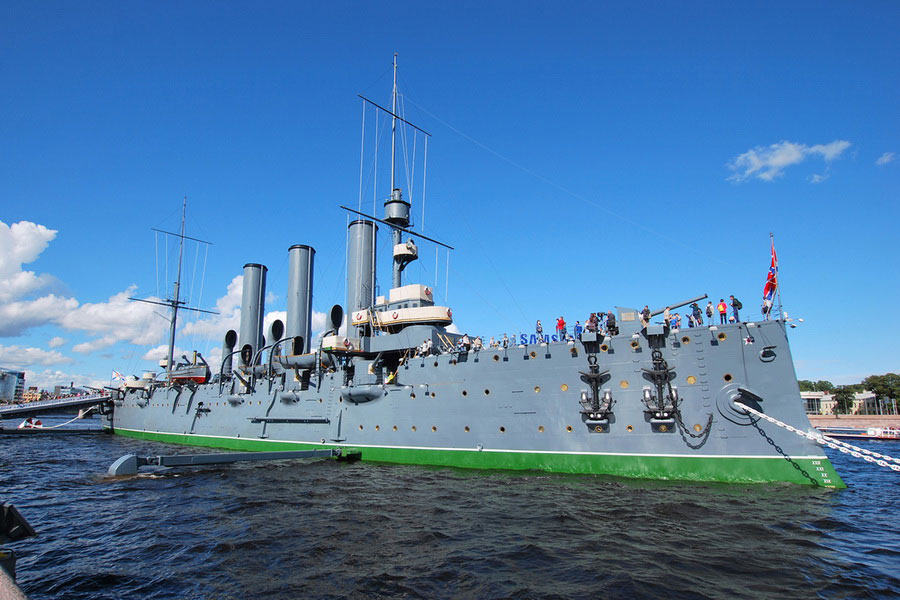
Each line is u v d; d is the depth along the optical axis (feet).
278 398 102.01
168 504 58.95
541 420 69.92
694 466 60.95
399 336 89.66
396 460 81.41
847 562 36.96
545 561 37.63
